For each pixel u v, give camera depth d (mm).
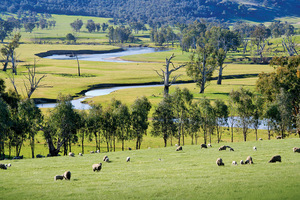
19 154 64562
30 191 23266
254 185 21953
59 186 24469
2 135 56844
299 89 76250
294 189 20500
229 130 83938
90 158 40438
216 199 19797
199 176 25891
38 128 62156
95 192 22391
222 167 29031
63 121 62938
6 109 57500
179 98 77125
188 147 47312
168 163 33469
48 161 39469
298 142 46406
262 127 87688
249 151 38938
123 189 22859
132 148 70750
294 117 71250
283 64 85062
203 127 75125
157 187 22984
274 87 78625
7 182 26453
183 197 20438
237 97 74938
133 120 69000
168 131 71375
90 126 67125
